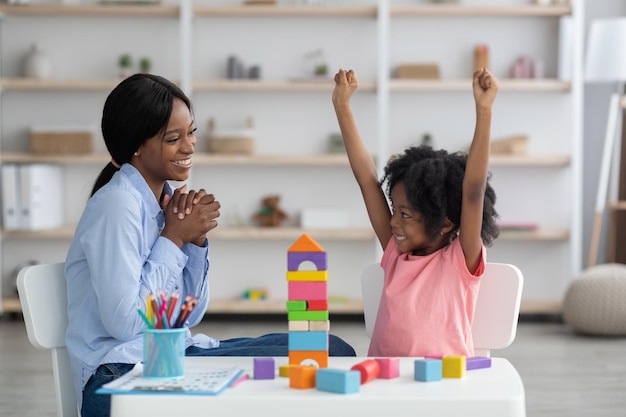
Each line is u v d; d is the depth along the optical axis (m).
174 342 1.50
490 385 1.45
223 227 5.96
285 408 1.35
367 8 5.70
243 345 2.03
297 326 1.56
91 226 1.89
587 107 6.05
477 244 1.89
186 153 2.06
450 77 5.92
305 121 5.96
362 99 5.93
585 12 6.11
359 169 2.17
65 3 5.84
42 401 3.53
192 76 5.93
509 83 5.70
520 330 5.34
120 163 2.11
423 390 1.41
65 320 1.96
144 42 5.94
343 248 5.98
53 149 5.76
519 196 5.96
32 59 5.78
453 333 1.90
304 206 5.99
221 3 5.89
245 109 5.97
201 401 1.36
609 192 6.09
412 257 1.97
